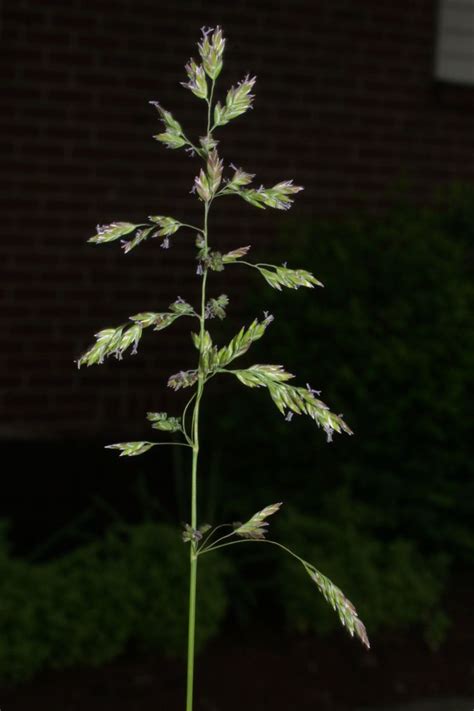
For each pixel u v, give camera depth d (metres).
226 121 1.34
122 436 6.98
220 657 4.38
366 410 5.20
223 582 4.71
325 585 1.35
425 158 7.78
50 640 4.10
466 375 5.23
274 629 4.69
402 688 4.24
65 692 3.98
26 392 6.82
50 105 6.79
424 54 7.71
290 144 7.37
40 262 6.83
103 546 4.62
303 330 5.39
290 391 1.34
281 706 4.02
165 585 4.33
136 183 7.01
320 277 5.48
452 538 5.31
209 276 7.20
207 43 1.32
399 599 4.66
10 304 6.78
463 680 4.35
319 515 5.26
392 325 5.25
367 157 7.60
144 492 5.47
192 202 7.15
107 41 6.88
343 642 4.58
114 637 4.19
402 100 7.68
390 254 5.46
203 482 5.49
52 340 6.87
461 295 5.33
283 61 7.31
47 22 6.75
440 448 5.34
